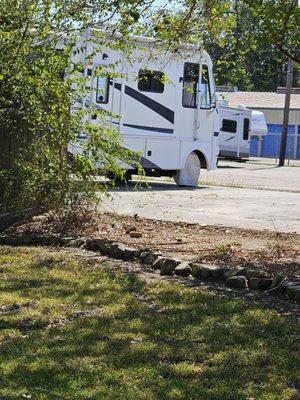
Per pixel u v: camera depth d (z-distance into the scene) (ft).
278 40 30.07
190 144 74.59
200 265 29.19
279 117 217.97
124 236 36.81
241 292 26.84
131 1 32.76
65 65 35.19
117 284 27.53
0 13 33.71
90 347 20.24
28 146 36.45
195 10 33.14
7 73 34.12
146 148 70.64
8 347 20.29
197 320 22.93
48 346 20.35
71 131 35.65
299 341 20.94
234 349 20.18
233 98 225.76
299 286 25.96
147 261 31.32
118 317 23.20
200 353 19.84
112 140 36.35
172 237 37.01
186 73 73.10
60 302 24.85
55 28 34.71
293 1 29.50
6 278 28.19
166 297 25.76
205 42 36.52
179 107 73.10
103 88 66.39
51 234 36.37
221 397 16.93
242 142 151.64
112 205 51.06
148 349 20.12
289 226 43.11
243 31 32.24
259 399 16.80
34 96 35.12
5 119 36.22
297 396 16.99
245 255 32.12
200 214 48.21
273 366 18.97
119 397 16.88
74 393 17.10
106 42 41.45
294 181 95.40
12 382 17.78
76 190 36.52
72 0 34.22
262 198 62.90
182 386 17.53
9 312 23.68
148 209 49.80
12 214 37.11
